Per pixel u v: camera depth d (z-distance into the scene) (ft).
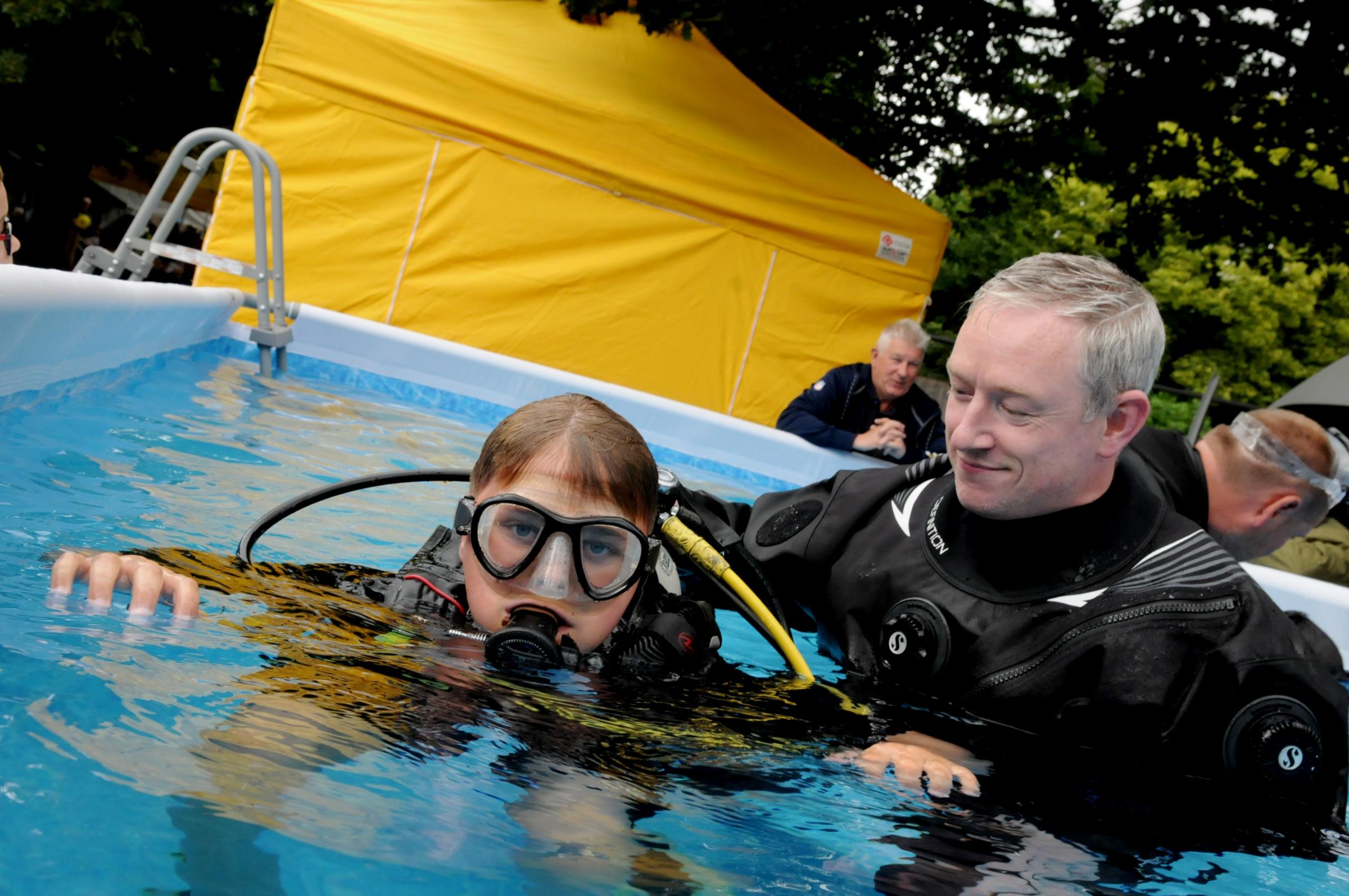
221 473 9.21
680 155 27.32
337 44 25.80
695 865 3.55
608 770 4.16
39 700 3.56
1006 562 5.75
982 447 5.45
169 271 50.29
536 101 26.63
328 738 3.84
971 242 66.69
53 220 51.19
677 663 5.57
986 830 4.36
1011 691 5.52
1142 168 37.06
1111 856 4.38
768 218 27.73
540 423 5.35
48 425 9.21
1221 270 72.08
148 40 47.96
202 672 4.15
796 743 4.95
